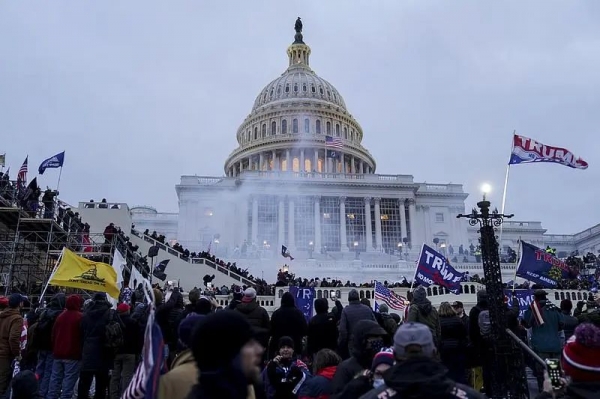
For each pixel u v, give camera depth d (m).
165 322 11.13
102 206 45.72
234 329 3.81
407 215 83.31
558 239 100.69
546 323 12.38
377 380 5.63
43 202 29.17
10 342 10.95
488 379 12.23
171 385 4.55
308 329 11.05
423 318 10.71
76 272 15.62
